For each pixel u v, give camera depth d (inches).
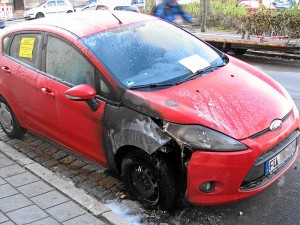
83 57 170.2
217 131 139.3
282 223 147.9
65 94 161.8
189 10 624.4
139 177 156.6
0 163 192.9
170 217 153.2
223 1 647.8
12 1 1529.3
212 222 150.2
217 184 139.6
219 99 152.9
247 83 168.7
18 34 207.2
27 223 145.3
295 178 176.1
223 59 193.6
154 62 172.7
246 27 468.8
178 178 146.0
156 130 143.7
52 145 218.4
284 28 438.6
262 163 141.4
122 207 160.4
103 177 184.1
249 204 159.5
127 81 160.6
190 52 186.7
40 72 189.3
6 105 219.8
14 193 165.3
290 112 161.3
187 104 147.8
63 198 161.2
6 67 207.5
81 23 189.6
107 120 157.9
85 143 174.1
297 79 341.4
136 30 187.2
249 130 142.1
